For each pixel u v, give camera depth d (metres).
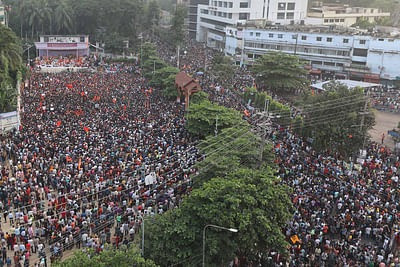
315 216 34.88
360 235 33.75
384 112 77.69
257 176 30.08
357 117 48.66
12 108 55.00
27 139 45.94
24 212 33.72
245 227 26.27
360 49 95.31
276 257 30.27
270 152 40.69
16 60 73.38
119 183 37.56
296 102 64.81
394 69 91.62
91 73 88.56
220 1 134.12
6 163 42.22
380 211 36.56
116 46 114.25
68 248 30.92
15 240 30.78
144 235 26.67
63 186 36.72
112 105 62.34
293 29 105.44
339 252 31.12
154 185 37.62
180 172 40.59
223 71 86.94
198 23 150.50
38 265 28.53
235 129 45.16
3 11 102.69
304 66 91.31
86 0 118.81
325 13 138.12
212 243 25.84
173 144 47.12
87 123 52.31
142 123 53.19
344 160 49.41
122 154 43.41
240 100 71.56
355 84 78.12
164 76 77.81
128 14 119.88
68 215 33.09
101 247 29.22
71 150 43.53
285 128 56.41
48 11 114.31
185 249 26.28
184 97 70.75
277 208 28.39
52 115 56.09
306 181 40.84
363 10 146.62
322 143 49.56
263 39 107.06
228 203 26.97
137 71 95.50
